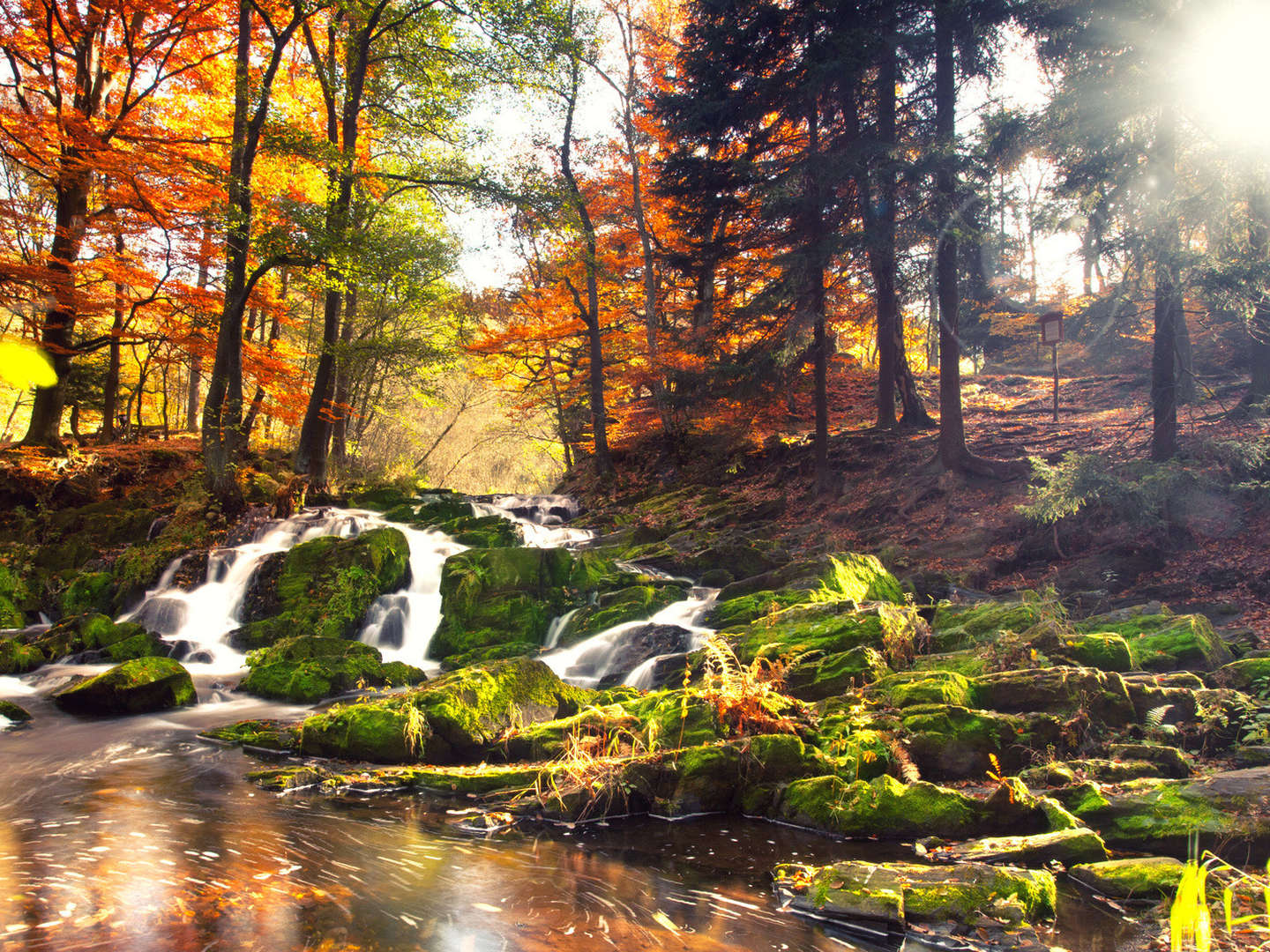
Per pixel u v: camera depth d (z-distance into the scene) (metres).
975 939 4.05
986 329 25.58
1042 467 11.59
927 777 6.57
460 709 7.75
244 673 12.13
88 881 4.45
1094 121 11.73
